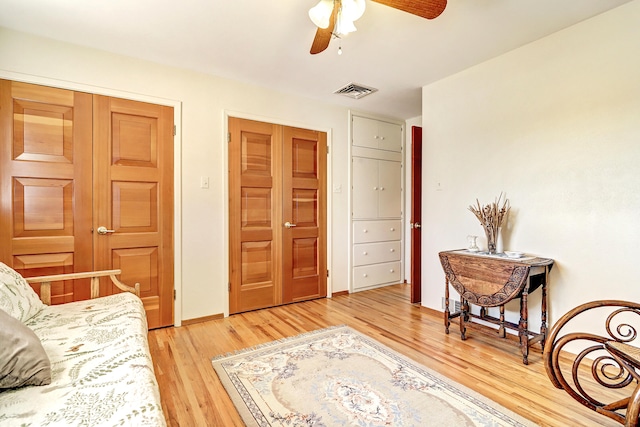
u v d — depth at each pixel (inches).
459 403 62.0
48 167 85.9
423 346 88.7
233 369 75.2
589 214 79.0
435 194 118.1
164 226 102.3
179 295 104.7
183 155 105.5
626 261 73.1
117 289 94.7
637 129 71.5
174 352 84.7
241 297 118.6
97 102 92.0
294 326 104.8
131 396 35.9
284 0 69.5
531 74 89.7
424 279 123.3
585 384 69.3
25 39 82.8
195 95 107.6
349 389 66.9
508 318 97.0
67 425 30.7
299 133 132.8
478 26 80.9
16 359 37.0
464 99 107.4
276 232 126.9
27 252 83.7
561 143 83.9
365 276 154.9
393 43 89.0
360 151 152.6
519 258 85.7
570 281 82.4
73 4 70.6
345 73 109.6
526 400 63.2
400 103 142.7
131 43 88.7
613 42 74.5
